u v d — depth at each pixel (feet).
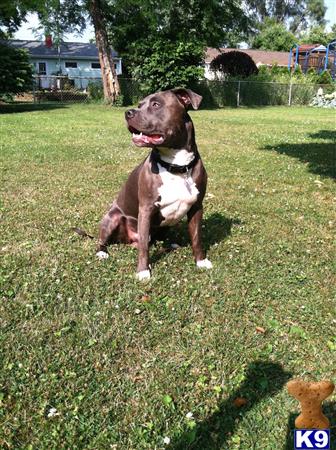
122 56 36.29
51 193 9.16
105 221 6.14
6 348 4.12
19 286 5.20
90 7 32.86
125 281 5.35
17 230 6.98
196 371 3.90
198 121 24.23
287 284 5.45
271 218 7.93
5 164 11.76
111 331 4.38
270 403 3.56
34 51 61.16
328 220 7.89
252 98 40.24
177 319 4.63
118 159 12.78
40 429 3.30
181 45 33.63
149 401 3.56
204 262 5.85
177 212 5.49
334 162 12.87
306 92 41.83
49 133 18.10
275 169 11.91
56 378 3.78
